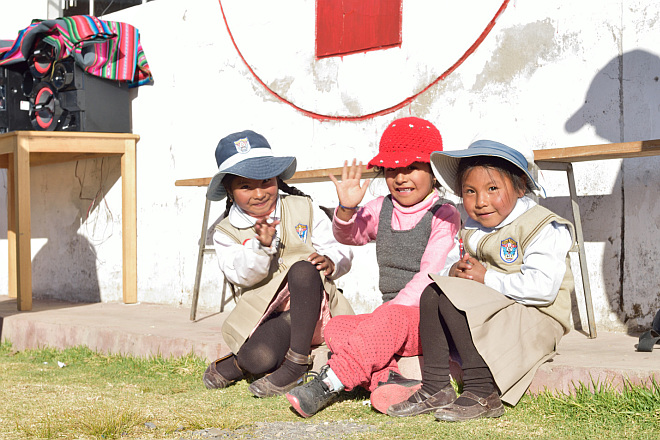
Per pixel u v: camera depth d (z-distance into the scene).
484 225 2.83
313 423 2.66
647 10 3.73
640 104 3.75
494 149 2.76
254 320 3.17
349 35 4.89
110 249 6.52
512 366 2.59
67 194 6.96
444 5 4.46
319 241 3.32
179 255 5.86
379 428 2.54
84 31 5.98
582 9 3.94
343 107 4.93
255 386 3.05
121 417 2.73
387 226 3.19
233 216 3.38
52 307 6.09
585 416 2.51
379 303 4.68
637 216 3.76
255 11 5.42
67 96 6.14
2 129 6.82
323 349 3.23
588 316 3.65
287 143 5.24
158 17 6.11
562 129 4.02
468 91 4.36
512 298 2.72
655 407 2.47
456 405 2.58
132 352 4.26
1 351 4.98
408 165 3.04
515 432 2.39
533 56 4.12
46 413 2.91
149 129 6.16
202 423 2.67
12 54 6.47
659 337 3.14
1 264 8.12
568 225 2.74
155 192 6.08
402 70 4.64
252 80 5.45
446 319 2.62
